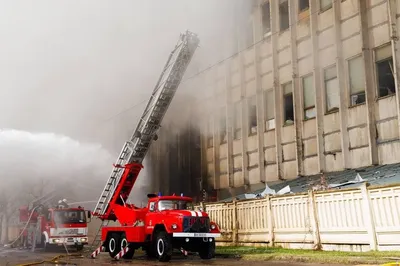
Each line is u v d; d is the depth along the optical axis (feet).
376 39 54.80
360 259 32.01
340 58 59.57
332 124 60.29
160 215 44.11
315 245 43.14
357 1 57.47
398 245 35.22
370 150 53.62
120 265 38.83
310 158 63.62
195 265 36.09
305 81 66.28
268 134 72.69
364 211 38.34
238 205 55.77
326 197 42.63
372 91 54.70
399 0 52.42
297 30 68.03
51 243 69.77
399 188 35.42
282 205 48.29
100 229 56.34
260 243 51.26
